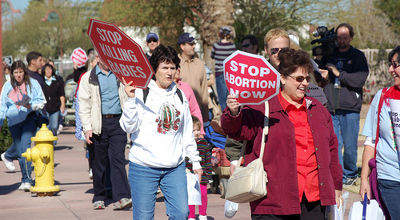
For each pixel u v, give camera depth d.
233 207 6.61
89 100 11.01
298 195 5.86
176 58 7.09
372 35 56.25
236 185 5.86
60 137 26.77
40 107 13.02
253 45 12.23
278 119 5.95
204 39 30.72
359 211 6.54
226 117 5.89
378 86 38.41
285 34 8.24
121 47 6.52
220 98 15.27
